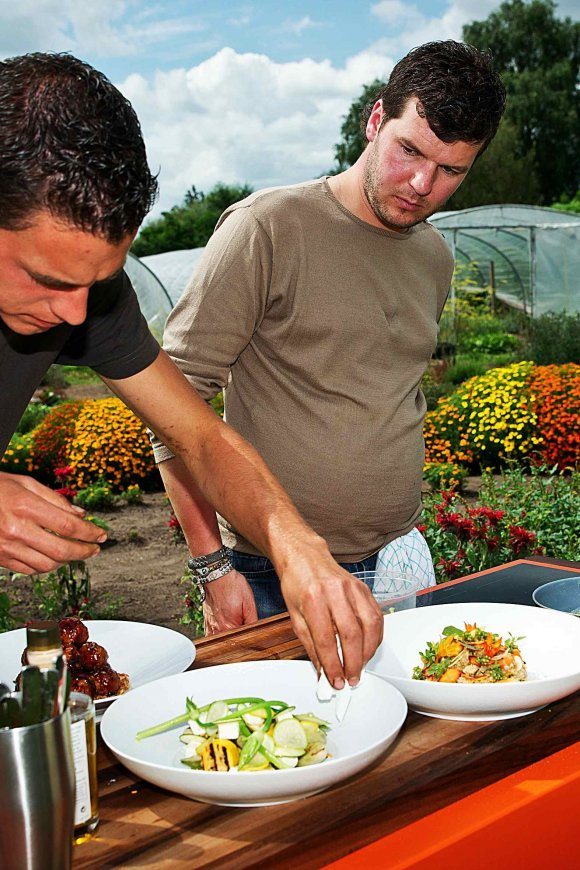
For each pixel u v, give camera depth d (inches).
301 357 89.1
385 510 93.7
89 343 62.4
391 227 88.2
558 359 558.6
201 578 87.0
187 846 41.3
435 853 41.9
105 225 41.2
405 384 94.7
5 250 42.0
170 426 64.9
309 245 87.4
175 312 89.6
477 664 57.7
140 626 66.8
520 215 695.1
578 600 71.7
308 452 89.9
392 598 72.1
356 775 46.6
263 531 55.4
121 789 47.0
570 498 205.8
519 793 47.2
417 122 80.5
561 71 1579.7
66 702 36.8
